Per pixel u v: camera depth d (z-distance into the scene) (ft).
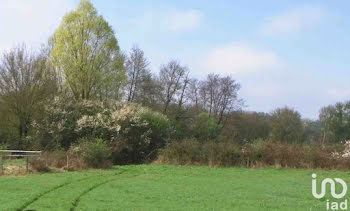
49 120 134.62
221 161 124.36
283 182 89.76
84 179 83.46
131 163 135.23
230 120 241.96
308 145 129.59
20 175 86.48
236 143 131.13
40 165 93.66
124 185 77.97
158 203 59.11
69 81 165.99
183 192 70.54
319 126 256.93
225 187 79.15
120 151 131.95
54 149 126.21
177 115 203.41
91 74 168.14
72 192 65.92
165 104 211.82
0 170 87.35
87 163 107.65
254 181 90.89
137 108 144.66
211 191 72.90
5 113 136.46
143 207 55.62
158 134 142.51
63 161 103.24
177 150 128.88
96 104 144.46
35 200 58.29
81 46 166.61
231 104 241.35
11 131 137.18
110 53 171.94
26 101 136.05
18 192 63.77
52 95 141.69
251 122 244.01
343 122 250.37
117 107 144.77
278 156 123.44
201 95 241.76
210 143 128.77
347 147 125.49
